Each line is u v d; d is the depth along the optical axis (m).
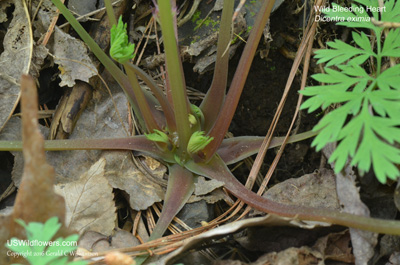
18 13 0.83
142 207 0.78
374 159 0.68
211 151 0.78
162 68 0.85
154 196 0.79
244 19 0.84
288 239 0.74
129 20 0.86
